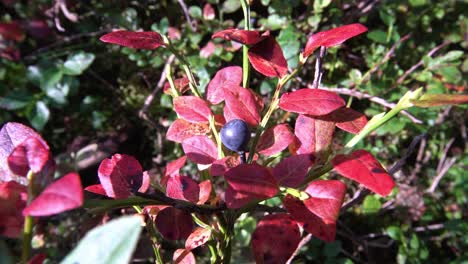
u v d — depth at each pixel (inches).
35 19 8.2
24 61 8.9
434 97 3.4
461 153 9.0
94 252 2.0
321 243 7.3
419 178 8.8
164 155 9.1
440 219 8.4
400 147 9.1
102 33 9.5
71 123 9.3
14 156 3.0
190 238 4.2
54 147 9.2
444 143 9.2
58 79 8.4
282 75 4.0
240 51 9.2
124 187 3.6
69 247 7.2
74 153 8.4
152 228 4.5
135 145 9.3
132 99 9.6
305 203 3.3
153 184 4.4
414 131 8.7
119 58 9.7
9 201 2.9
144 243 7.1
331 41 3.8
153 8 9.8
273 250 3.4
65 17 9.5
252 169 3.2
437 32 9.9
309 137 4.0
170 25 10.0
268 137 4.0
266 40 4.2
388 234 7.6
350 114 4.0
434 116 8.3
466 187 8.4
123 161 3.7
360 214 8.2
